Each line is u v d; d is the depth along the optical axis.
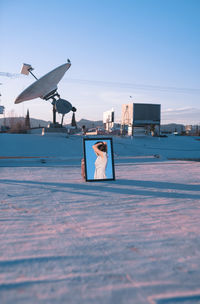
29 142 27.39
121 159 19.36
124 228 4.09
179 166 14.88
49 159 18.02
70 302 2.08
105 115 48.00
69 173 12.22
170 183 8.90
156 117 38.53
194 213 5.04
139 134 40.91
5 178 10.34
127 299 2.12
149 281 2.42
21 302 2.06
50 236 3.70
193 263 2.83
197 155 26.78
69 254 3.05
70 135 32.66
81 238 3.62
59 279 2.45
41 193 7.18
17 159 17.36
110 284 2.36
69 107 29.34
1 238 3.61
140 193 7.14
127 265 2.76
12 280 2.42
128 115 38.78
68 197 6.62
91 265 2.75
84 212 5.11
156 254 3.07
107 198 6.49
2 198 6.49
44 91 28.20
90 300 2.11
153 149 30.19
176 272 2.61
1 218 4.67
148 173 11.86
